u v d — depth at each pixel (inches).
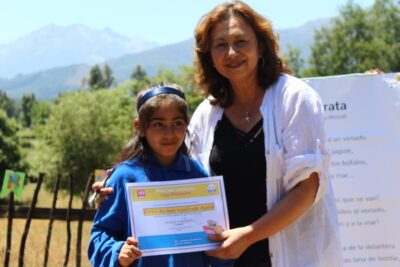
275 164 111.3
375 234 165.6
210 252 108.1
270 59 119.6
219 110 125.3
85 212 320.2
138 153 113.0
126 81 1994.3
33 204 318.7
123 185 109.0
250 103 121.3
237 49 114.9
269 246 112.5
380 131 165.3
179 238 106.5
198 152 126.0
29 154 1219.9
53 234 422.3
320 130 110.1
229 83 125.6
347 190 166.4
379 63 1480.1
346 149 166.6
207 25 119.0
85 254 362.9
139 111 111.9
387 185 164.9
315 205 113.7
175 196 108.8
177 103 109.3
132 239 101.6
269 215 107.7
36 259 338.3
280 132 112.3
